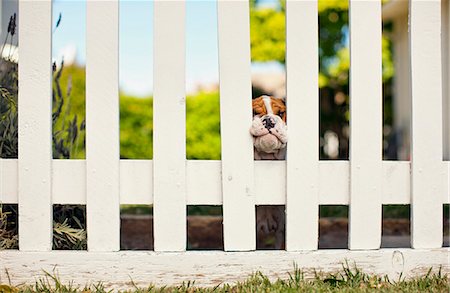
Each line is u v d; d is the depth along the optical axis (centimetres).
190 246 279
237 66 182
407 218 319
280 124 183
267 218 226
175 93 180
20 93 179
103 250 180
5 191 182
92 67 179
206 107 589
